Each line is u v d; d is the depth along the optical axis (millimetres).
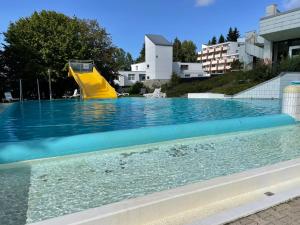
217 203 2971
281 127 7562
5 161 4387
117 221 2428
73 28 29281
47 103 17516
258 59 24078
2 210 2971
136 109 12953
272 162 4645
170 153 5141
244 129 7031
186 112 11641
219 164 4527
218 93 19125
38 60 27062
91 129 7969
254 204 2766
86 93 20812
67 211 2951
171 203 2701
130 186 3631
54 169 4281
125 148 5379
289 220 2504
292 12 18266
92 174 4070
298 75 16312
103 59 33156
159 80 41969
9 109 13781
